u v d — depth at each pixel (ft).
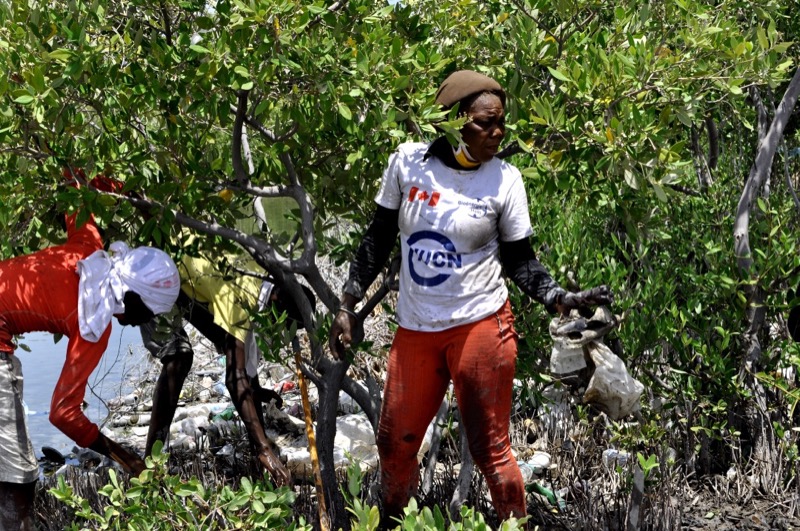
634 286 17.35
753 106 18.28
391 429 11.27
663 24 12.86
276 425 19.36
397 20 12.14
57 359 28.25
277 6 10.52
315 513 13.52
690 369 15.76
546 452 17.26
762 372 15.11
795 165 21.29
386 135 11.99
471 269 10.66
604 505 14.08
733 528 14.25
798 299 14.96
